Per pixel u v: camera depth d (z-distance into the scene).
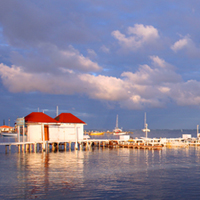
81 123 75.44
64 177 37.12
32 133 67.62
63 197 28.89
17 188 31.77
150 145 79.56
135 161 51.62
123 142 84.50
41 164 46.97
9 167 43.88
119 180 35.97
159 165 47.34
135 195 29.86
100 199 28.52
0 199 28.08
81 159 53.50
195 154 63.38
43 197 28.83
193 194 30.34
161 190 31.70
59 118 74.38
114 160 52.66
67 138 73.00
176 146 83.56
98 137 178.25
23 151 64.69
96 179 36.28
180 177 37.97
